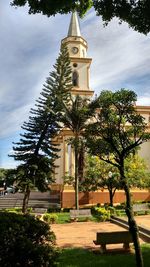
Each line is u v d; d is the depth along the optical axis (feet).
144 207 79.61
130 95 28.73
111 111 29.17
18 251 20.39
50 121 89.97
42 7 24.64
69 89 94.32
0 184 176.14
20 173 86.12
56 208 90.84
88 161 88.58
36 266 20.67
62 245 40.42
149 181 90.43
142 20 25.71
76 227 57.72
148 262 29.66
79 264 30.01
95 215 70.13
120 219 61.41
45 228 22.67
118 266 29.07
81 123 75.77
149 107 129.29
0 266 19.95
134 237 25.61
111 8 25.62
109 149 29.86
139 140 28.86
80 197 96.89
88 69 133.80
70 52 135.54
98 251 35.50
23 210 81.82
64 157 110.42
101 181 87.61
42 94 91.40
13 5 25.05
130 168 87.30
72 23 142.00
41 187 88.22
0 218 21.26
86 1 25.62
